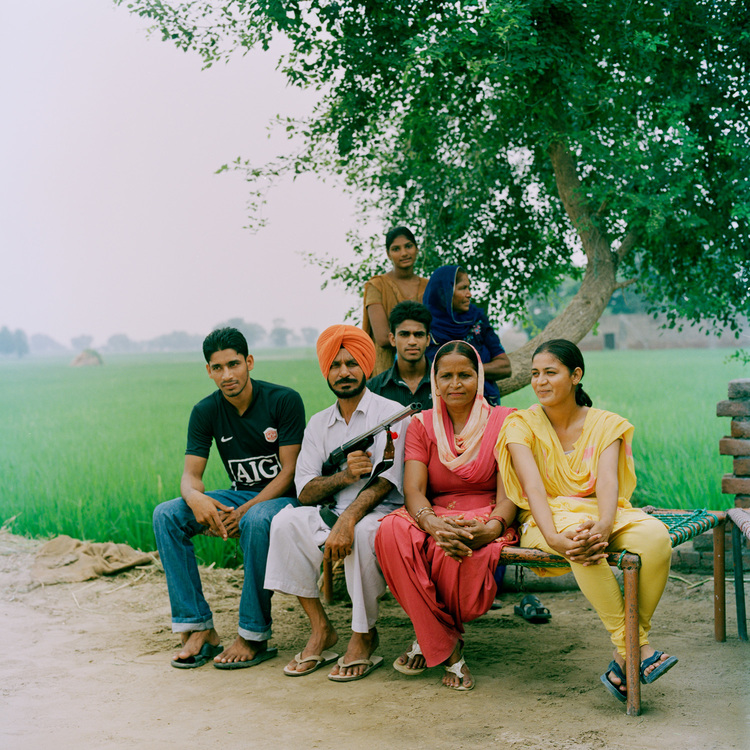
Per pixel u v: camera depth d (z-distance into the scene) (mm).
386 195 6820
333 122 5996
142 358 103125
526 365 6059
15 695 3447
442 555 3502
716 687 3395
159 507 4102
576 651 3996
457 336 4988
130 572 5660
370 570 3676
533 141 6223
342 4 5438
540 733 2949
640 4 5363
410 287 5535
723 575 4035
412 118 5977
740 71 5723
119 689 3529
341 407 4156
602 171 5695
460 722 3084
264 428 4250
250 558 3855
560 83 5383
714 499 6273
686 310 6082
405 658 3748
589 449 3527
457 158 6582
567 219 6891
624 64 5566
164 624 4609
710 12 5656
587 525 3197
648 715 3102
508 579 5262
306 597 3811
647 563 3191
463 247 6883
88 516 6723
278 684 3590
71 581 5398
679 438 9055
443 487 3895
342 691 3482
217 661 3822
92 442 12461
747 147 5562
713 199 5859
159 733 3021
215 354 4109
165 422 16125
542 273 7074
